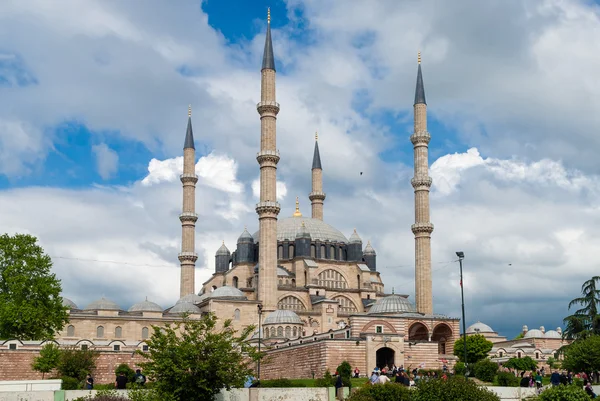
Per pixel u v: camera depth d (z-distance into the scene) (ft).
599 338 344.69
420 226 565.94
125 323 538.06
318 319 562.25
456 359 465.06
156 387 225.56
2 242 416.87
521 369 440.45
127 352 402.52
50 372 377.09
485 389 227.61
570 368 341.21
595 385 282.97
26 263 412.36
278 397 247.50
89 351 388.16
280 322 513.04
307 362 411.34
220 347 231.50
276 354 447.42
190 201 642.63
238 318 547.90
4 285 410.11
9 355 380.99
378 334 407.85
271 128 568.41
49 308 413.18
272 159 562.66
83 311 549.54
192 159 649.61
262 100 573.74
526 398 259.60
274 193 561.43
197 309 568.41
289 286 583.58
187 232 636.48
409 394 232.53
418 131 587.27
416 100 594.24
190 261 631.56
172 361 228.02
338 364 395.55
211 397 234.58
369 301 605.73
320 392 251.39
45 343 404.77
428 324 475.31
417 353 422.00
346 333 446.19
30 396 227.61
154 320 544.21
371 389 235.40
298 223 634.43
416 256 565.53
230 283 613.93
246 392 245.04
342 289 604.08
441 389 222.28
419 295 556.92
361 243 633.61
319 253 616.39
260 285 552.00
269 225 555.28
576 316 376.68
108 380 394.11
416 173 581.94
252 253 615.98
